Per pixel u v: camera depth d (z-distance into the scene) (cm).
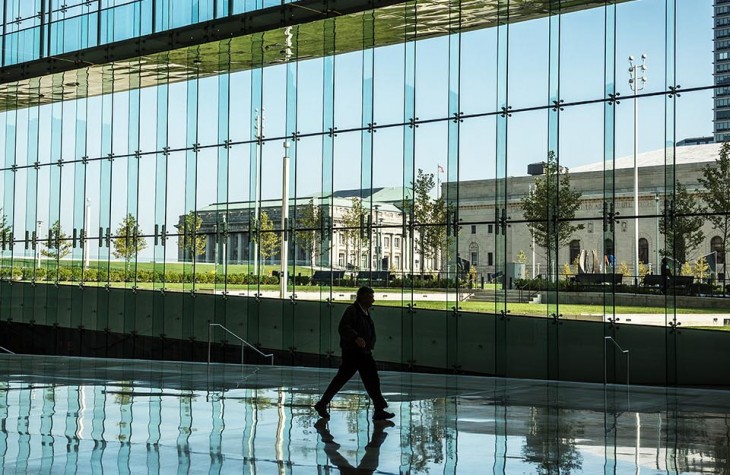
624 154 1931
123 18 2650
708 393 1603
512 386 1731
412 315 2238
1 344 3319
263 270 2561
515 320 2072
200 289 2716
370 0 2142
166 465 894
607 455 952
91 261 3041
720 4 1811
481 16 2175
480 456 945
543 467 887
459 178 2191
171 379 1862
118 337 2945
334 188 2417
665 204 1853
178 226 2789
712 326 1773
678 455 951
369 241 2334
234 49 2545
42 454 956
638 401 1469
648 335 1862
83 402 1439
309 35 2394
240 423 1193
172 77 2834
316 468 880
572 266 1992
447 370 2170
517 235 2086
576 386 1742
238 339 2611
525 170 2086
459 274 2172
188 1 2491
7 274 3309
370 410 1336
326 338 2403
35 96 3192
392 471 866
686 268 1817
